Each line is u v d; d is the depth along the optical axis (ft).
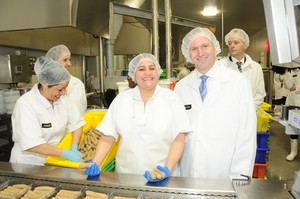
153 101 4.00
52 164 3.88
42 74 4.29
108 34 9.21
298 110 2.56
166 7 7.04
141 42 12.76
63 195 3.05
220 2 13.12
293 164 10.50
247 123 4.05
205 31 4.14
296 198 2.50
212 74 4.26
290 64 2.07
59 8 6.26
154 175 3.02
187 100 4.44
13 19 6.56
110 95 9.20
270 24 1.92
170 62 7.28
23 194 3.14
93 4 7.27
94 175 3.29
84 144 5.56
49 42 10.68
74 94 7.30
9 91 8.31
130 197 2.97
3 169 3.50
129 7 7.73
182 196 2.81
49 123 4.64
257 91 8.19
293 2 1.80
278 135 14.71
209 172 4.17
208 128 4.16
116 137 4.18
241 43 7.68
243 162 4.00
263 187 2.80
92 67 15.78
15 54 9.55
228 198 2.71
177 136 3.93
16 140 4.70
